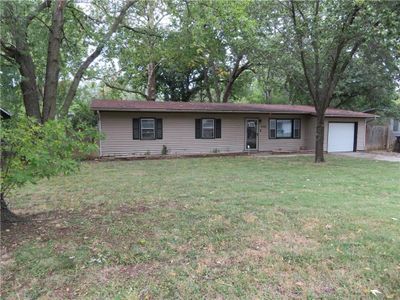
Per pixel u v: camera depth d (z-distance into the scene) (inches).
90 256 139.9
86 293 111.0
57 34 397.7
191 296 109.1
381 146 756.6
